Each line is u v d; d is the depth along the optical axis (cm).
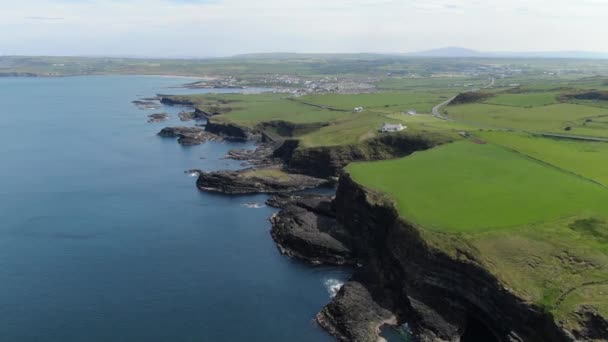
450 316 7544
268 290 8775
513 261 7356
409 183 10712
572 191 9575
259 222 12112
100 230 11475
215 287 8850
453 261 7675
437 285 7862
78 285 8850
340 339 7362
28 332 7412
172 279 9112
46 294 8519
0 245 10588
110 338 7294
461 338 7300
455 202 9400
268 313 8031
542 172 10900
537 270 7119
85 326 7581
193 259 9969
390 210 9562
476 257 7512
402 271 8388
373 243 9950
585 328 6009
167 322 7719
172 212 12762
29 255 10100
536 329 6506
